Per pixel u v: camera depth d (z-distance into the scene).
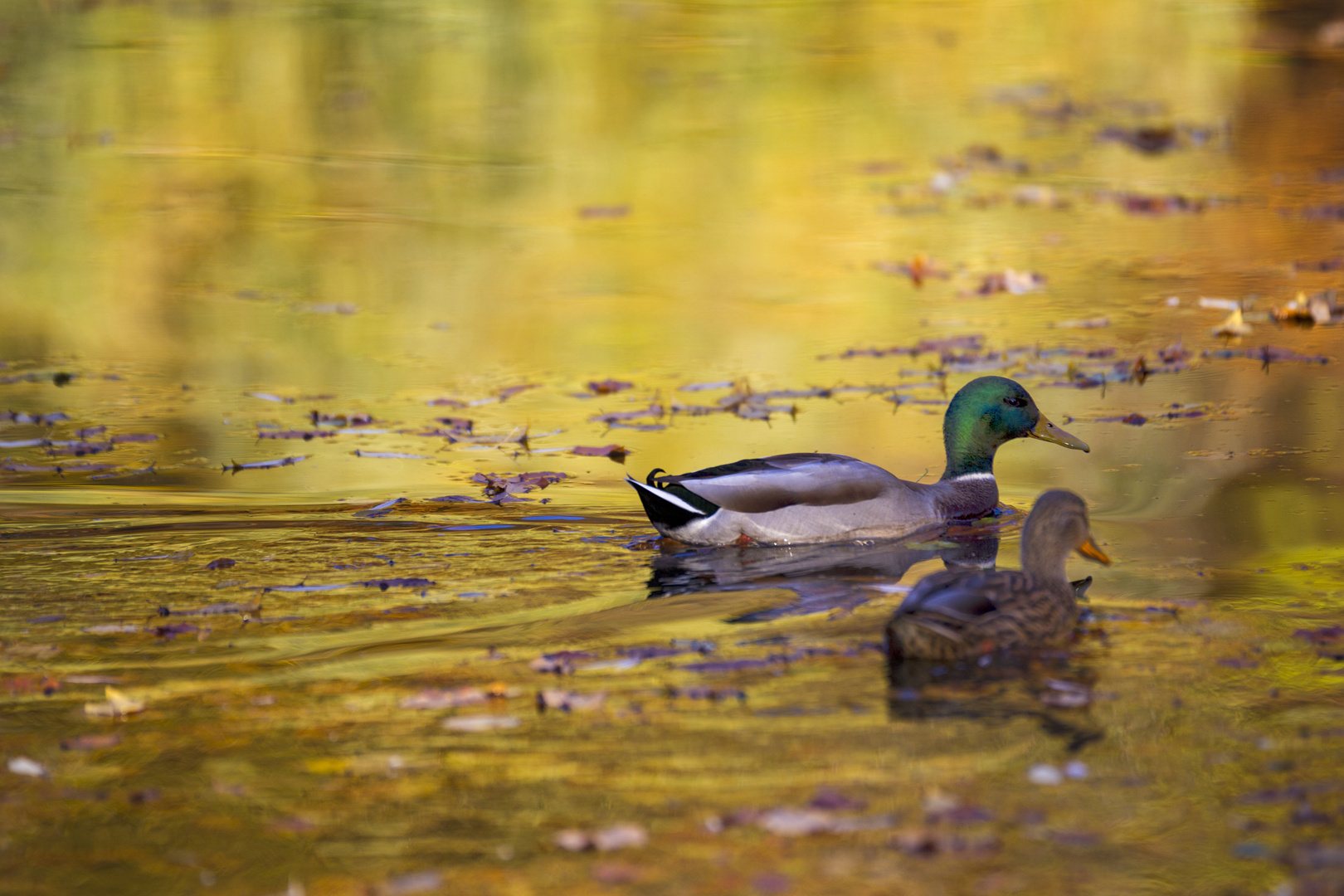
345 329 20.03
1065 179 28.19
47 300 21.50
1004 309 20.06
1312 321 18.84
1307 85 35.19
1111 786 6.87
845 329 19.39
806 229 25.06
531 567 10.59
